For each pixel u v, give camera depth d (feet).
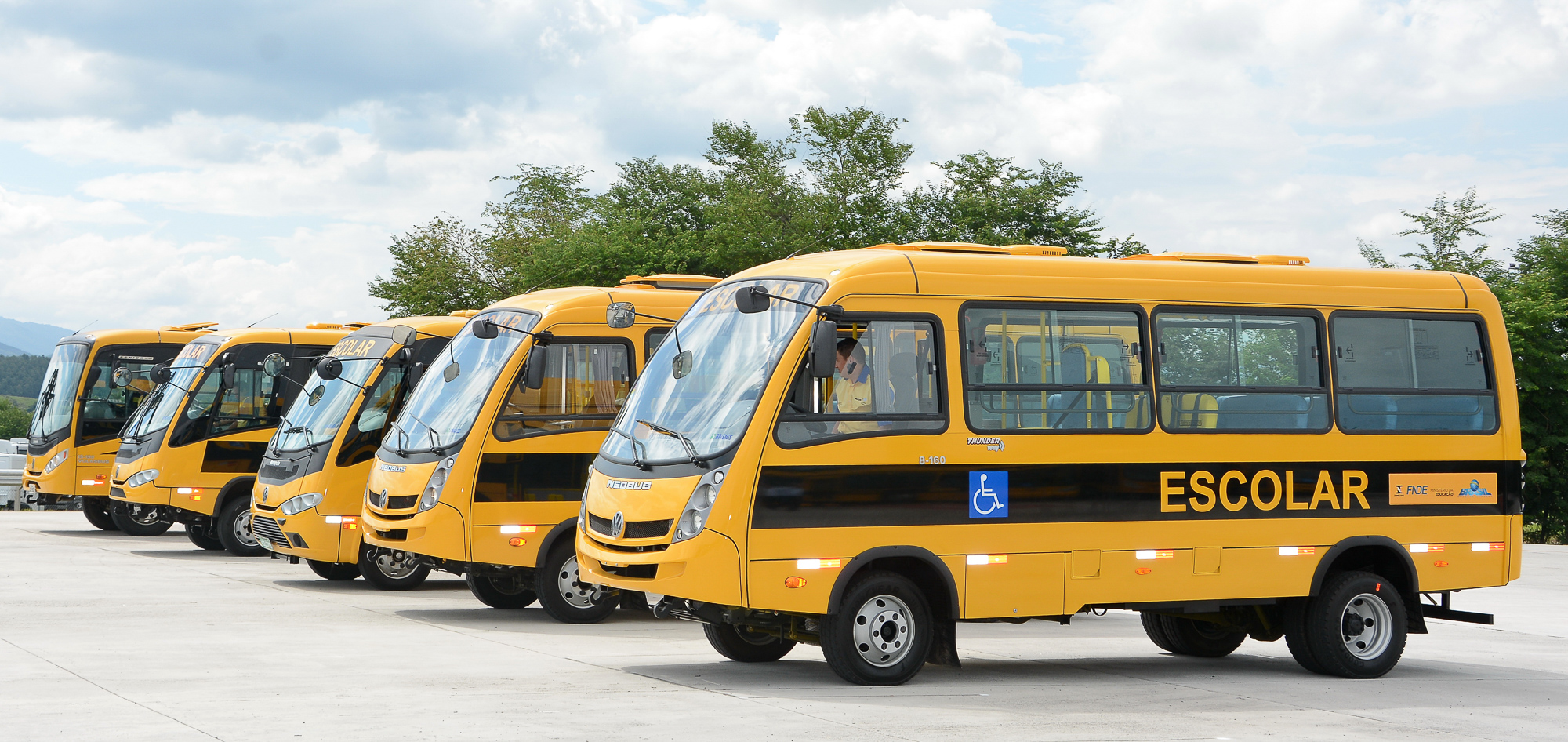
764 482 31.09
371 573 53.93
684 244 134.10
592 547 32.94
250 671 33.01
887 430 32.19
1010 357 33.60
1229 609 38.88
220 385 66.69
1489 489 38.09
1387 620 36.83
